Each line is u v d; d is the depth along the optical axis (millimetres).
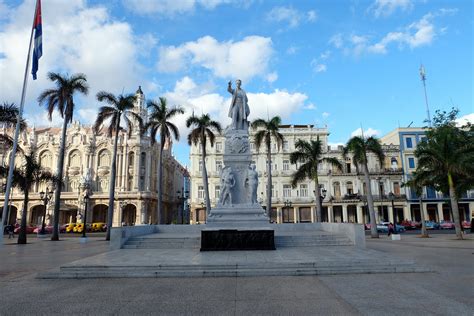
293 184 31578
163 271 9164
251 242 13391
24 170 25719
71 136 61156
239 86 19469
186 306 6117
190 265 9477
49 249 18641
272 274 9094
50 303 6414
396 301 6324
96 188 58781
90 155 59688
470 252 14758
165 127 31203
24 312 5832
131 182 58812
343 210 51906
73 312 5820
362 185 52719
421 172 27828
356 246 15039
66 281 8633
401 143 54875
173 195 74375
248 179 17641
